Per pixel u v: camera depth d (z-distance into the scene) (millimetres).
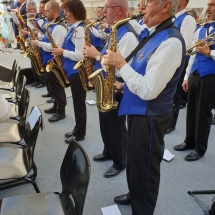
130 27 1556
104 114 1936
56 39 2592
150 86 1079
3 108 1565
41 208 1185
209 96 1973
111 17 1587
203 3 3867
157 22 1148
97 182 1945
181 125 2977
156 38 1141
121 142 1906
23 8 4586
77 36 2205
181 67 1164
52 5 2633
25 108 1957
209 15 1907
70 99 3891
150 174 1295
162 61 1057
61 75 2709
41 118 1506
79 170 1054
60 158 2283
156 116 1209
